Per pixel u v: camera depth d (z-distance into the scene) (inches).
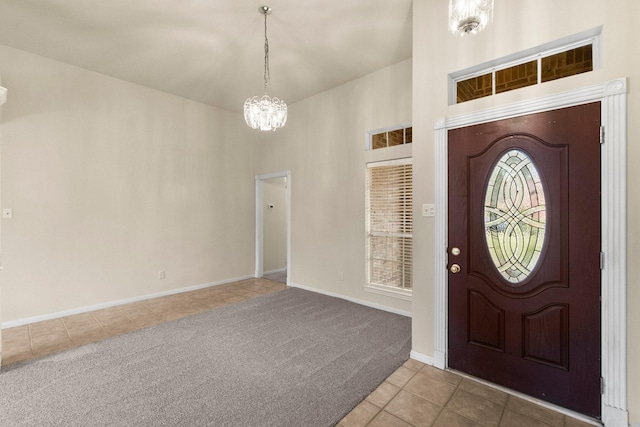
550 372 77.1
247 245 222.4
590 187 70.8
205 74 155.9
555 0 75.6
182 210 186.2
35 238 135.1
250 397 80.4
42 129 136.6
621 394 67.3
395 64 147.4
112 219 158.1
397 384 86.7
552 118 75.6
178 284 184.1
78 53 134.4
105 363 97.7
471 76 92.3
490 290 86.3
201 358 101.3
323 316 141.6
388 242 152.3
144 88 169.9
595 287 70.6
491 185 85.6
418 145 99.3
